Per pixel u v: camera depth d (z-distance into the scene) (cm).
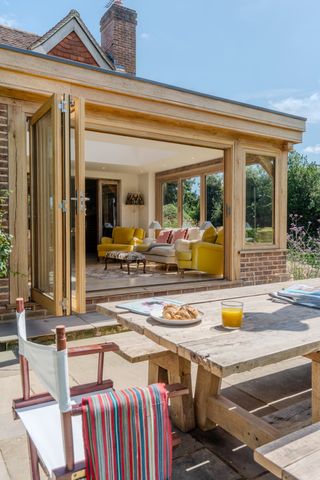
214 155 862
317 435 117
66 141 331
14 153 373
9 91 369
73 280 350
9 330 342
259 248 564
